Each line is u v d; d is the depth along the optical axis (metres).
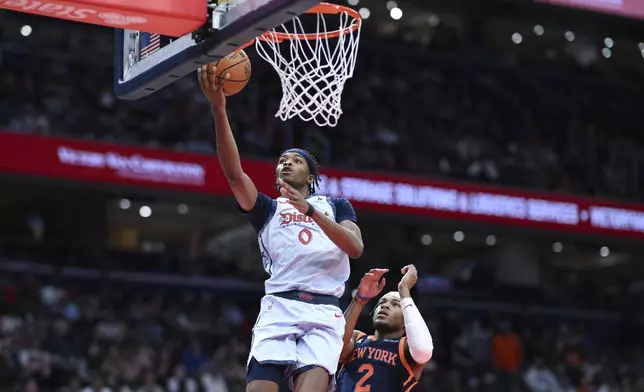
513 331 20.44
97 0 4.82
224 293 19.41
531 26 23.62
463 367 18.66
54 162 16.28
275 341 5.02
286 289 5.08
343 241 4.84
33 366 14.77
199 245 25.17
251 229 23.38
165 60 5.18
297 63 6.30
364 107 21.50
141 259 19.97
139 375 15.21
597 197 20.28
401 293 6.30
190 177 17.23
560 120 24.05
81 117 18.36
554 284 24.30
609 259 26.70
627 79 25.58
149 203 22.33
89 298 17.08
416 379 6.46
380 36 23.95
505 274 22.81
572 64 24.98
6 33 20.52
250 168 17.59
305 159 5.33
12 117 17.77
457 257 25.97
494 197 19.38
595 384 19.03
